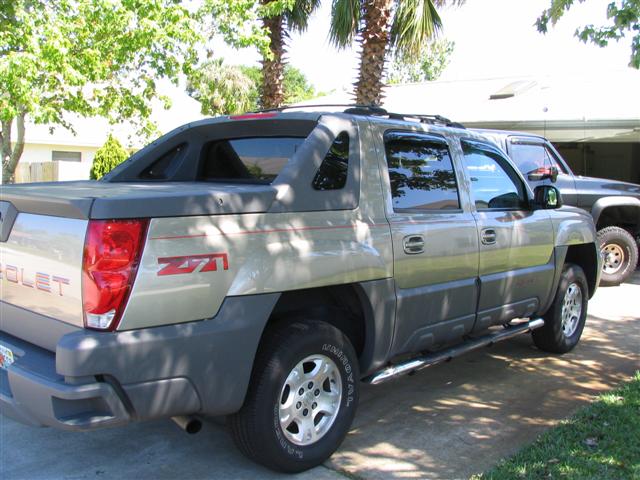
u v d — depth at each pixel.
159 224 2.96
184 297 3.03
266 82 12.66
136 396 2.91
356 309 3.99
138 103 10.31
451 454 3.92
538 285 5.50
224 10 10.22
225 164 4.70
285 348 3.45
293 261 3.43
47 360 3.11
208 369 3.12
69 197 2.99
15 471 3.65
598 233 10.08
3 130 10.52
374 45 11.46
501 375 5.54
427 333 4.35
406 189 4.30
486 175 5.12
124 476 3.60
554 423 4.42
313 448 3.62
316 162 3.70
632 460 3.66
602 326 7.38
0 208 3.42
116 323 2.85
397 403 4.82
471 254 4.65
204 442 4.06
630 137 13.45
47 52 8.27
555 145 18.38
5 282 3.44
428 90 18.80
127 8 9.15
